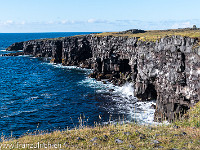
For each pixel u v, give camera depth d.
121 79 67.25
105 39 76.69
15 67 99.56
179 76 35.25
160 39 40.28
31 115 39.38
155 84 44.06
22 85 64.44
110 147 11.58
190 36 34.28
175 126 15.64
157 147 11.02
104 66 75.88
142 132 14.20
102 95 53.59
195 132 13.13
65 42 104.50
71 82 68.88
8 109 42.47
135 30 103.38
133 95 53.59
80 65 97.81
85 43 98.94
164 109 37.66
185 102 34.81
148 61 44.50
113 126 16.84
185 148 10.48
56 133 15.85
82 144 12.38
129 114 39.59
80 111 41.78
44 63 112.06
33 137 15.60
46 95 53.62
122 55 69.31
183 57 34.81
